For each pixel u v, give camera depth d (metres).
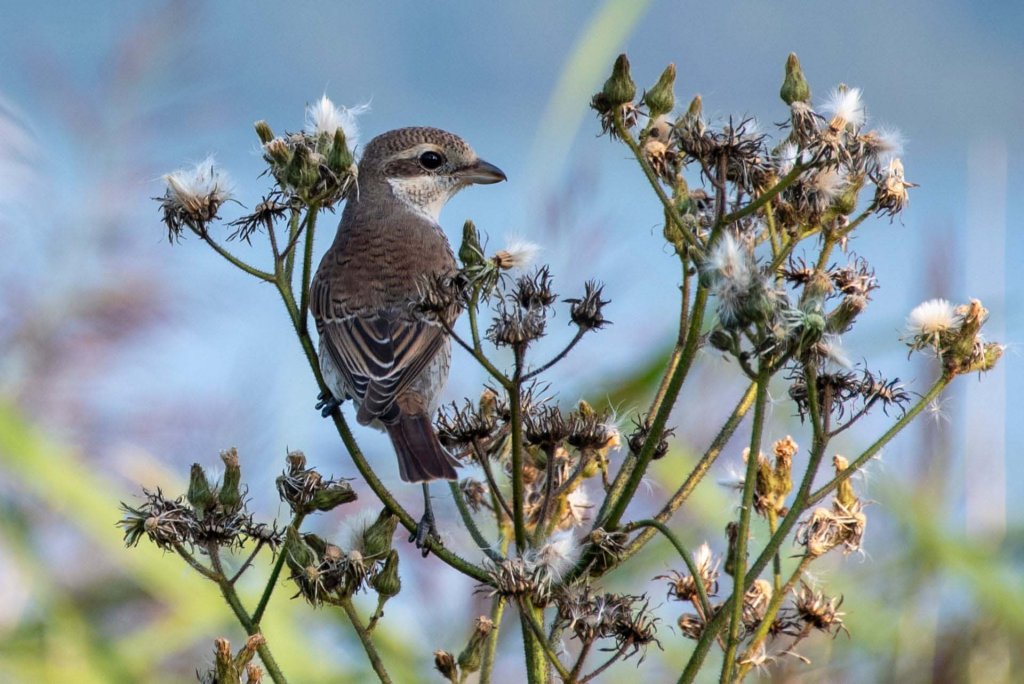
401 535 10.51
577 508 7.78
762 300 6.11
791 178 6.52
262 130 7.25
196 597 9.18
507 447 7.61
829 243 7.03
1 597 9.54
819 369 6.62
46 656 9.41
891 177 6.91
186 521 6.50
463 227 6.98
